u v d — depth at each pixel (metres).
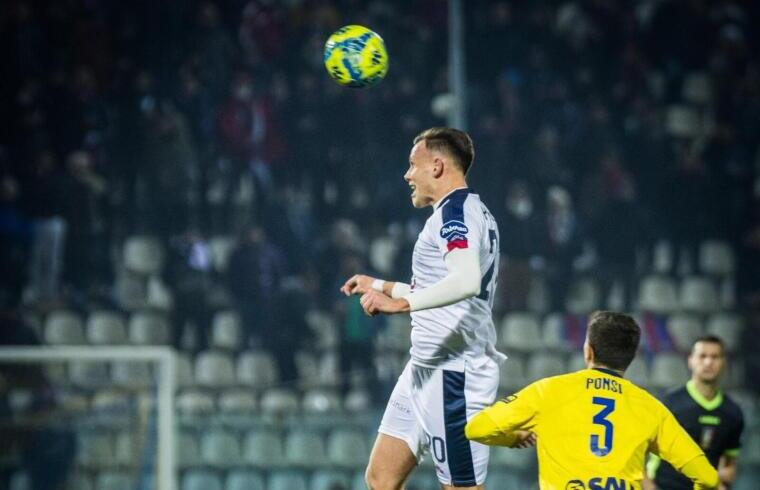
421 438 20.42
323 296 51.47
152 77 56.91
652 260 56.22
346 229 51.84
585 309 53.69
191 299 49.53
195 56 57.06
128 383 37.84
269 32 58.06
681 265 56.41
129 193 53.66
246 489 44.00
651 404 19.48
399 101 56.53
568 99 60.06
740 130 61.81
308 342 49.62
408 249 50.50
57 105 53.75
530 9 61.78
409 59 58.06
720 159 58.88
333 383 47.16
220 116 55.62
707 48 64.25
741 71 63.88
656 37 64.44
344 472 44.19
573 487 18.89
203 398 47.75
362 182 55.16
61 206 50.12
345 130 56.06
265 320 49.31
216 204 54.06
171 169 53.44
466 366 19.84
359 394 46.97
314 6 59.06
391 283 19.66
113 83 55.44
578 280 53.88
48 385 37.25
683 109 63.97
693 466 19.39
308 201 54.31
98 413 37.50
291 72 57.59
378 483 20.62
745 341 50.38
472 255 18.48
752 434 45.62
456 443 19.88
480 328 19.86
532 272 52.28
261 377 48.84
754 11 65.75
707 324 54.41
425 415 20.08
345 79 20.66
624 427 19.16
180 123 54.12
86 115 54.28
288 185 55.16
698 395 28.55
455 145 19.72
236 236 52.59
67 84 54.66
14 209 50.12
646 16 67.19
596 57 61.69
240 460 44.22
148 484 37.50
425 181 19.75
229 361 49.00
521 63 58.72
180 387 48.41
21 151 51.34
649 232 55.84
